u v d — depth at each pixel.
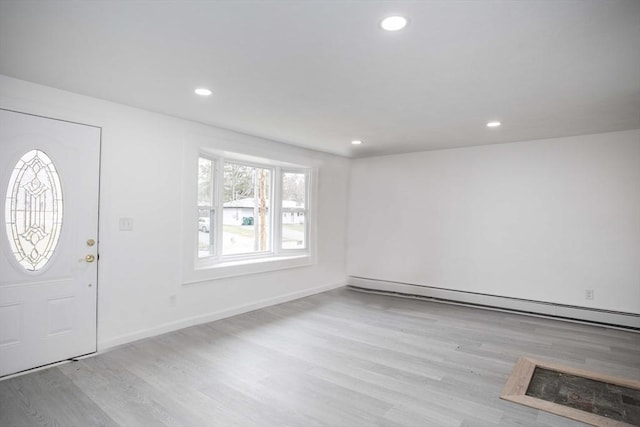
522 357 3.25
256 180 5.07
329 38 2.02
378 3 1.67
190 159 3.88
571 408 2.40
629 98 3.01
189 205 3.89
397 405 2.41
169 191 3.71
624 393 2.62
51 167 2.92
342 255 6.24
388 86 2.77
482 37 2.00
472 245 5.11
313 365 3.02
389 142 4.87
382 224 5.92
